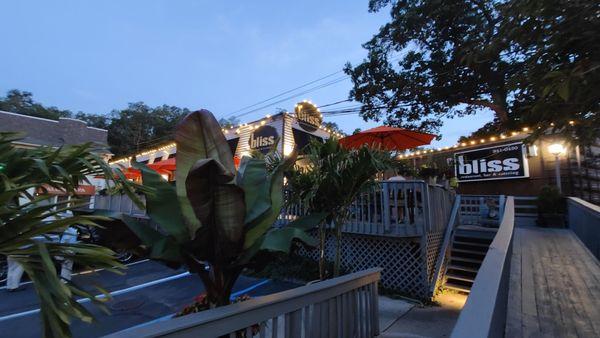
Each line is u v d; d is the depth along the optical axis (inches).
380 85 610.5
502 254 97.2
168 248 86.8
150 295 221.5
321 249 175.5
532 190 381.4
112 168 72.1
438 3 510.6
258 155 165.8
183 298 215.9
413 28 561.9
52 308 47.2
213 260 92.6
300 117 398.3
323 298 108.9
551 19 62.9
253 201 98.2
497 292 66.6
